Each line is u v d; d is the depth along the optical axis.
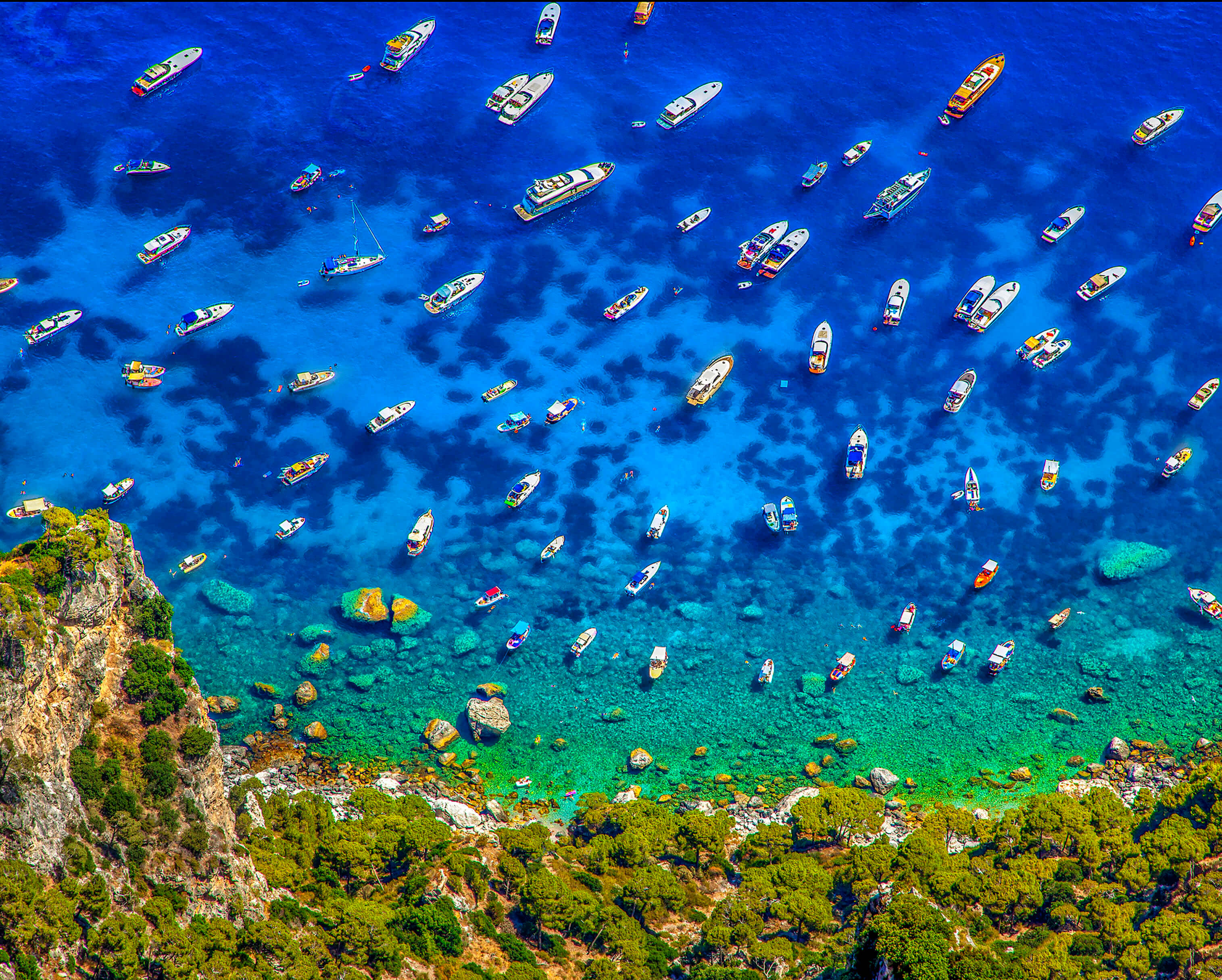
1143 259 157.38
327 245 156.88
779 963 90.94
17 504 132.62
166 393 143.00
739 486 138.25
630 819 105.62
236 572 129.00
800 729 119.69
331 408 143.12
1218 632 126.31
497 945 92.50
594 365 147.50
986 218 161.00
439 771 114.69
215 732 94.00
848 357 148.50
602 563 131.88
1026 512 136.62
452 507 135.62
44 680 82.81
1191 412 144.25
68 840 80.06
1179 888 95.94
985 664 124.38
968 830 104.69
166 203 160.00
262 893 89.88
